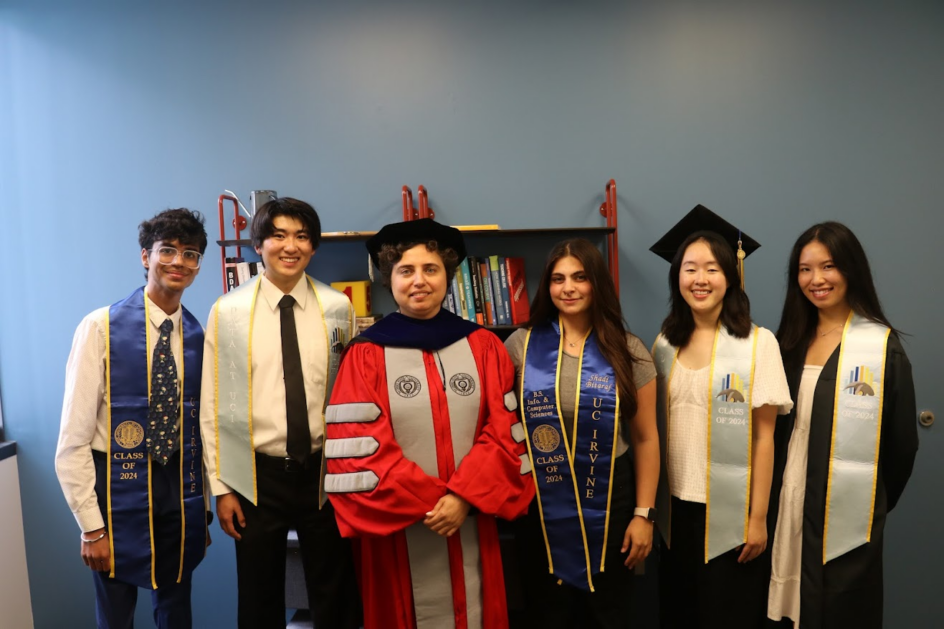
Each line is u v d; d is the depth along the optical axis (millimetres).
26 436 2443
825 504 1718
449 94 2383
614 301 1735
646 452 1727
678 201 2369
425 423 1536
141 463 1687
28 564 2453
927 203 2338
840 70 2332
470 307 2230
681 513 1793
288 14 2389
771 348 1724
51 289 2438
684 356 1815
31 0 2412
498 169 2387
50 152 2426
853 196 2344
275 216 1688
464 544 1586
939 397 2350
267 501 1684
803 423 1781
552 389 1717
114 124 2412
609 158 2371
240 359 1703
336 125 2398
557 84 2369
